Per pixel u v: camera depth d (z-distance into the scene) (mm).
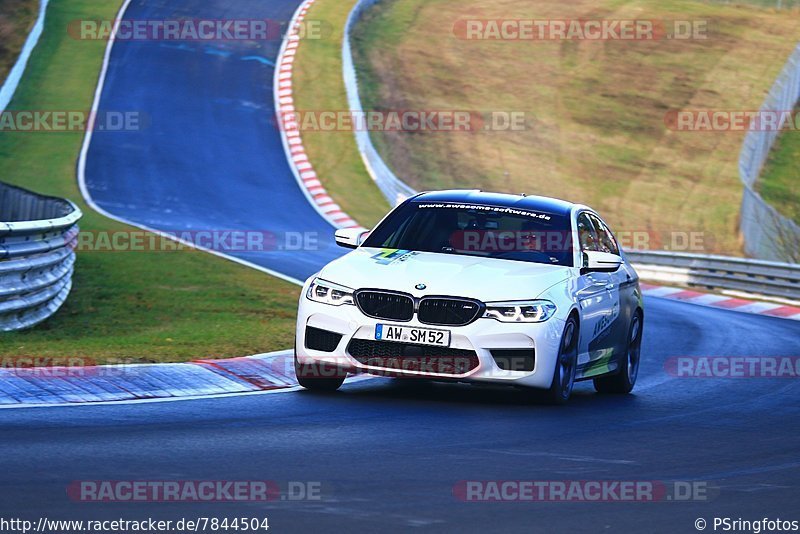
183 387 30984
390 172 118875
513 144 144375
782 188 139750
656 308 71562
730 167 145125
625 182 137125
